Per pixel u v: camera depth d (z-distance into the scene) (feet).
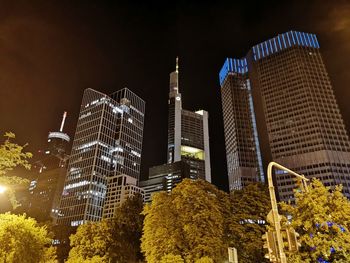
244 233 128.88
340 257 78.84
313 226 83.97
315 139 595.06
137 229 176.14
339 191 88.53
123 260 159.53
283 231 44.34
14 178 67.26
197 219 119.65
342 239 78.84
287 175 584.40
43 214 249.34
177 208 128.36
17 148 66.90
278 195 577.02
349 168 560.20
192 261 113.09
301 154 592.60
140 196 195.72
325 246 78.59
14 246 73.56
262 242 124.06
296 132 620.49
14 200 67.41
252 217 133.69
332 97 647.15
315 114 622.54
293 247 42.19
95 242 158.30
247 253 124.67
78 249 161.17
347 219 82.94
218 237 120.78
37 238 82.38
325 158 566.77
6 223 75.36
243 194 146.20
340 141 591.37
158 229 123.75
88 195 643.86
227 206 138.41
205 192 132.67
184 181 140.05
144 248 131.44
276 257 43.11
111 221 172.96
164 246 120.47
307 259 80.18
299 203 89.76
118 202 643.04
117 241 162.30
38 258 81.00
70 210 647.97
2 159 64.08
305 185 60.90
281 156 612.70
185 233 122.62
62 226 311.47
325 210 83.46
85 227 170.19
